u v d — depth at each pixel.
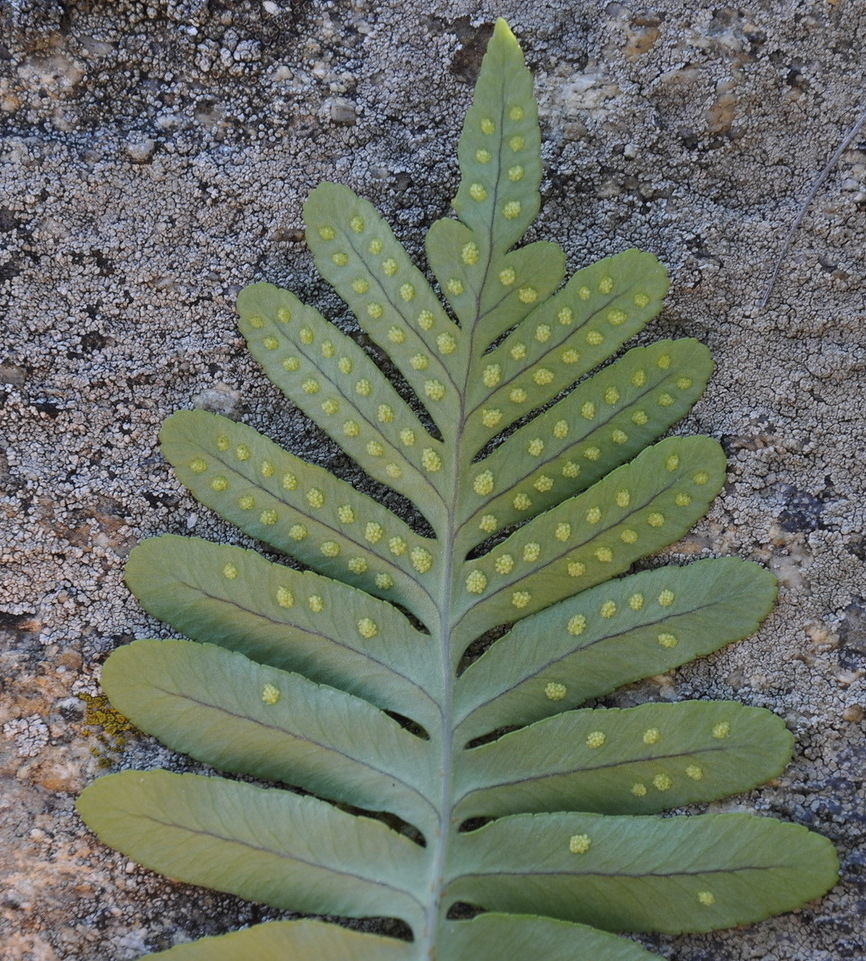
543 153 0.26
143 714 0.23
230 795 0.23
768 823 0.23
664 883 0.23
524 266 0.24
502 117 0.24
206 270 0.26
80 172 0.25
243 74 0.26
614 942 0.22
